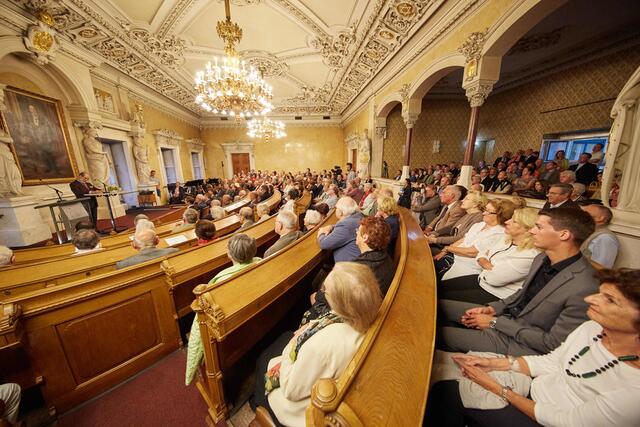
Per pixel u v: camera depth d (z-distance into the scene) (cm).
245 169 1427
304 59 709
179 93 930
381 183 830
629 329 68
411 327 93
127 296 165
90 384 155
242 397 154
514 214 159
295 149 1404
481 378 99
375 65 657
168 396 160
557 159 534
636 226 178
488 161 905
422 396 68
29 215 452
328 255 249
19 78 484
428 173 784
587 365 80
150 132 888
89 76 602
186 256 197
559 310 108
